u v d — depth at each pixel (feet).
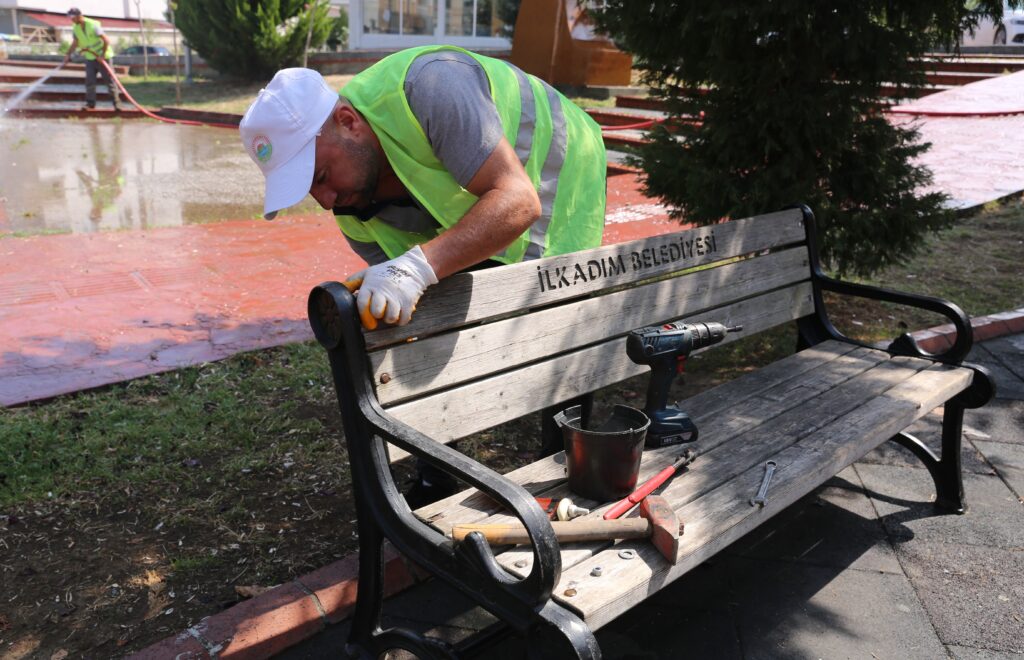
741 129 14.76
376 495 6.75
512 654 7.97
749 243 10.84
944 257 21.54
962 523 10.35
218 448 11.42
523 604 5.57
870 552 9.73
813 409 9.13
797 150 14.37
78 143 44.09
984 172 29.71
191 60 75.51
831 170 15.10
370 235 8.53
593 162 9.06
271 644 7.86
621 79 52.60
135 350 14.56
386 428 6.49
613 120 44.06
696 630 8.38
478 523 6.71
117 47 109.60
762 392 9.66
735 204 14.83
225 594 8.56
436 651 6.58
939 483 10.61
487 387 7.80
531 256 8.65
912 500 10.87
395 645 6.91
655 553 6.38
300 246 22.47
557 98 8.70
